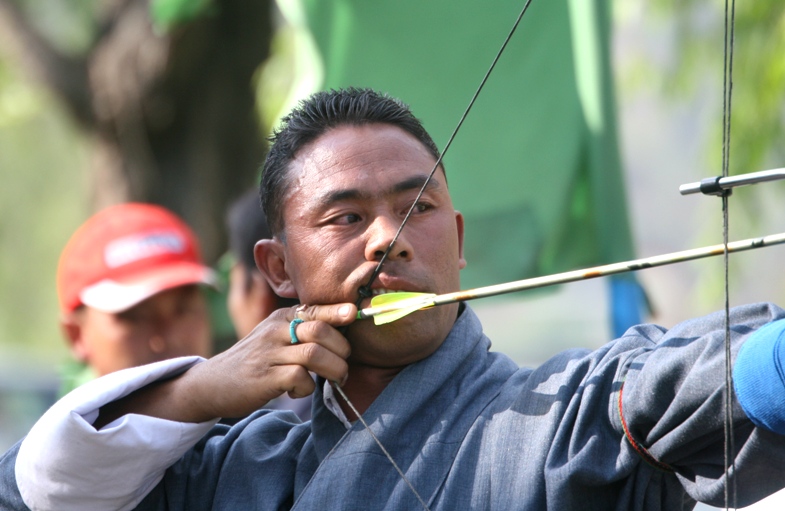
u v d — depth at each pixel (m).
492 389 7.34
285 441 7.86
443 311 7.35
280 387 7.25
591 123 12.47
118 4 19.98
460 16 12.42
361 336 7.34
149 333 12.55
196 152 19.88
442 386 7.33
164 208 19.88
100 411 7.71
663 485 6.67
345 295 7.24
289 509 7.51
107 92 19.64
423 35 12.41
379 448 7.11
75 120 20.22
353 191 7.25
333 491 7.03
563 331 34.78
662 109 22.44
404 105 7.69
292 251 7.52
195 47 19.38
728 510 6.11
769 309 6.25
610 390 6.63
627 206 12.70
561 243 12.73
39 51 19.98
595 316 35.06
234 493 7.70
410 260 7.18
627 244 12.70
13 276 38.91
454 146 12.55
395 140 7.40
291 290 7.86
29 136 35.84
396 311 6.95
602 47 12.48
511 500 6.69
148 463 7.49
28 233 38.31
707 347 6.09
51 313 39.75
